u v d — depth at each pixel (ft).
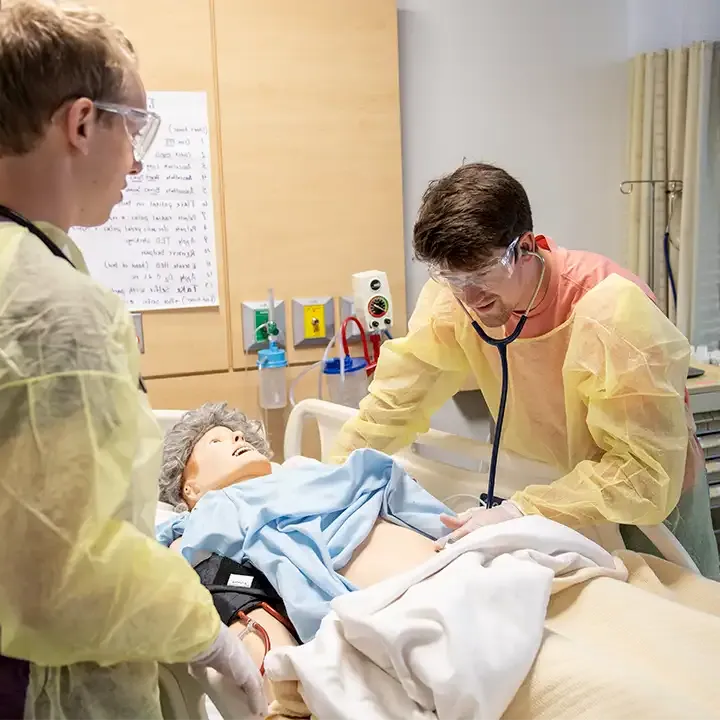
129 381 2.57
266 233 7.21
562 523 4.42
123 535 2.49
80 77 2.63
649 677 3.00
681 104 8.23
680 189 8.39
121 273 6.82
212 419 5.62
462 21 8.08
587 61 8.68
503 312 4.69
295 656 3.25
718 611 4.15
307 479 4.86
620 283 4.48
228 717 3.01
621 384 4.35
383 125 7.48
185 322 7.06
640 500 4.37
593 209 8.97
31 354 2.37
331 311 7.48
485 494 5.38
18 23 2.56
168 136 6.80
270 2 6.99
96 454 2.41
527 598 3.39
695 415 7.18
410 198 8.07
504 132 8.41
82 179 2.79
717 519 7.31
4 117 2.59
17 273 2.45
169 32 6.73
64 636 2.42
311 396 7.57
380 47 7.38
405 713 3.10
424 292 5.68
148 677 2.83
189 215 6.94
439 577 3.49
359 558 4.56
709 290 8.57
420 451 7.94
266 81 7.06
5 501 2.33
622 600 3.66
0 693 2.51
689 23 8.14
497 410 5.46
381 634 3.14
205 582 4.42
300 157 7.23
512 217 4.25
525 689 3.12
